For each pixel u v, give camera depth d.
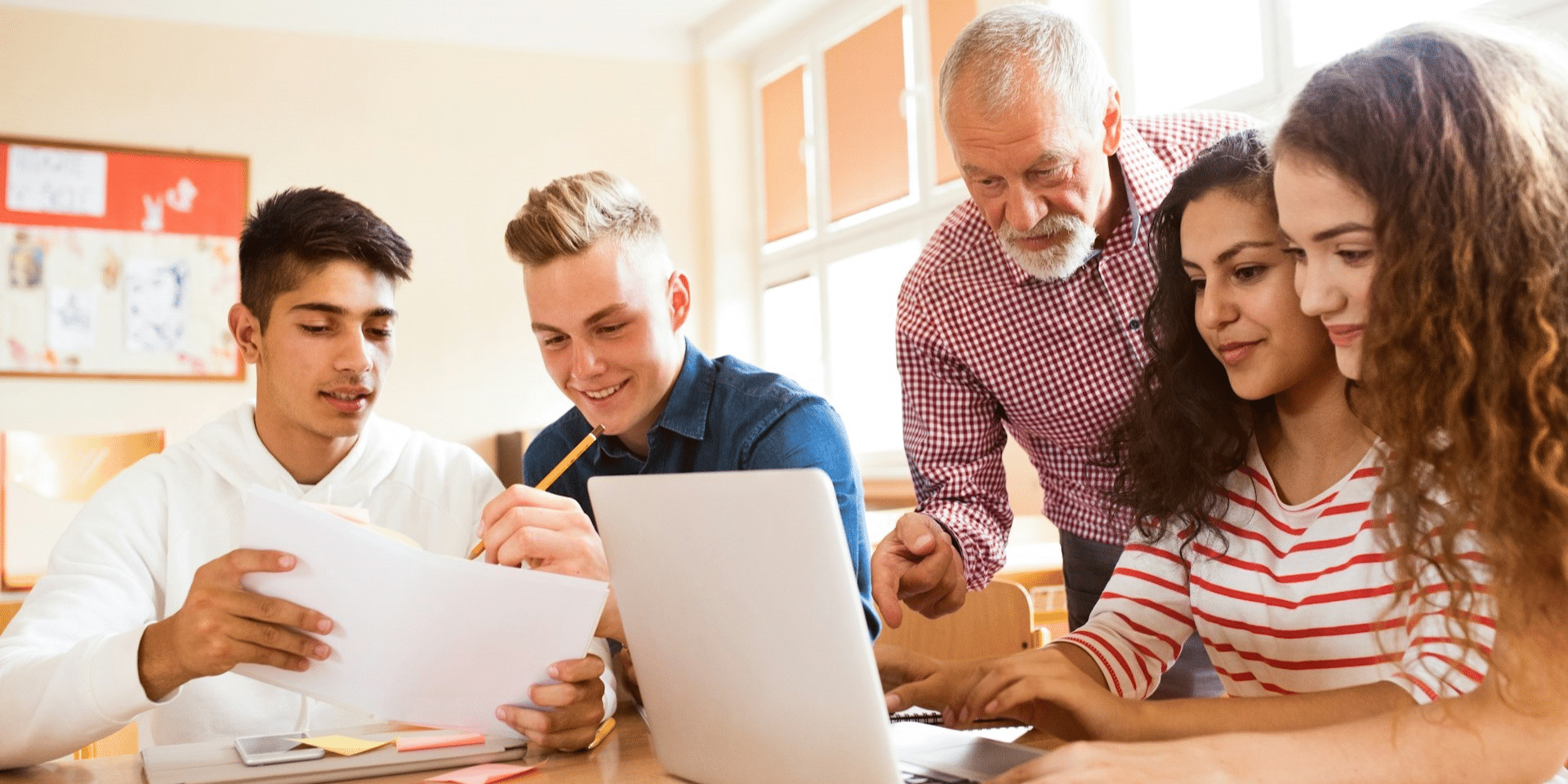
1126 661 1.11
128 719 1.01
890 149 4.71
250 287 1.37
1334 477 1.04
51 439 3.25
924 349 1.77
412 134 5.02
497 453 5.07
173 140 4.66
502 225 5.16
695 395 1.42
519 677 0.99
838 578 0.75
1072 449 1.77
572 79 5.31
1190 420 1.12
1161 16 3.51
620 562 0.95
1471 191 0.78
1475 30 0.83
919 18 4.51
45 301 4.46
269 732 1.39
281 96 4.83
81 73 4.54
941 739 1.02
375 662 0.95
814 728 0.80
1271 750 0.77
